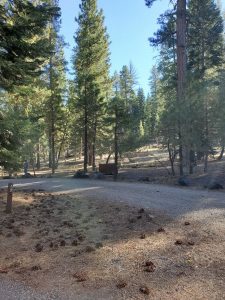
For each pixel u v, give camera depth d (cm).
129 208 1152
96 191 1608
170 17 2514
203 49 3169
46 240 880
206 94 2019
